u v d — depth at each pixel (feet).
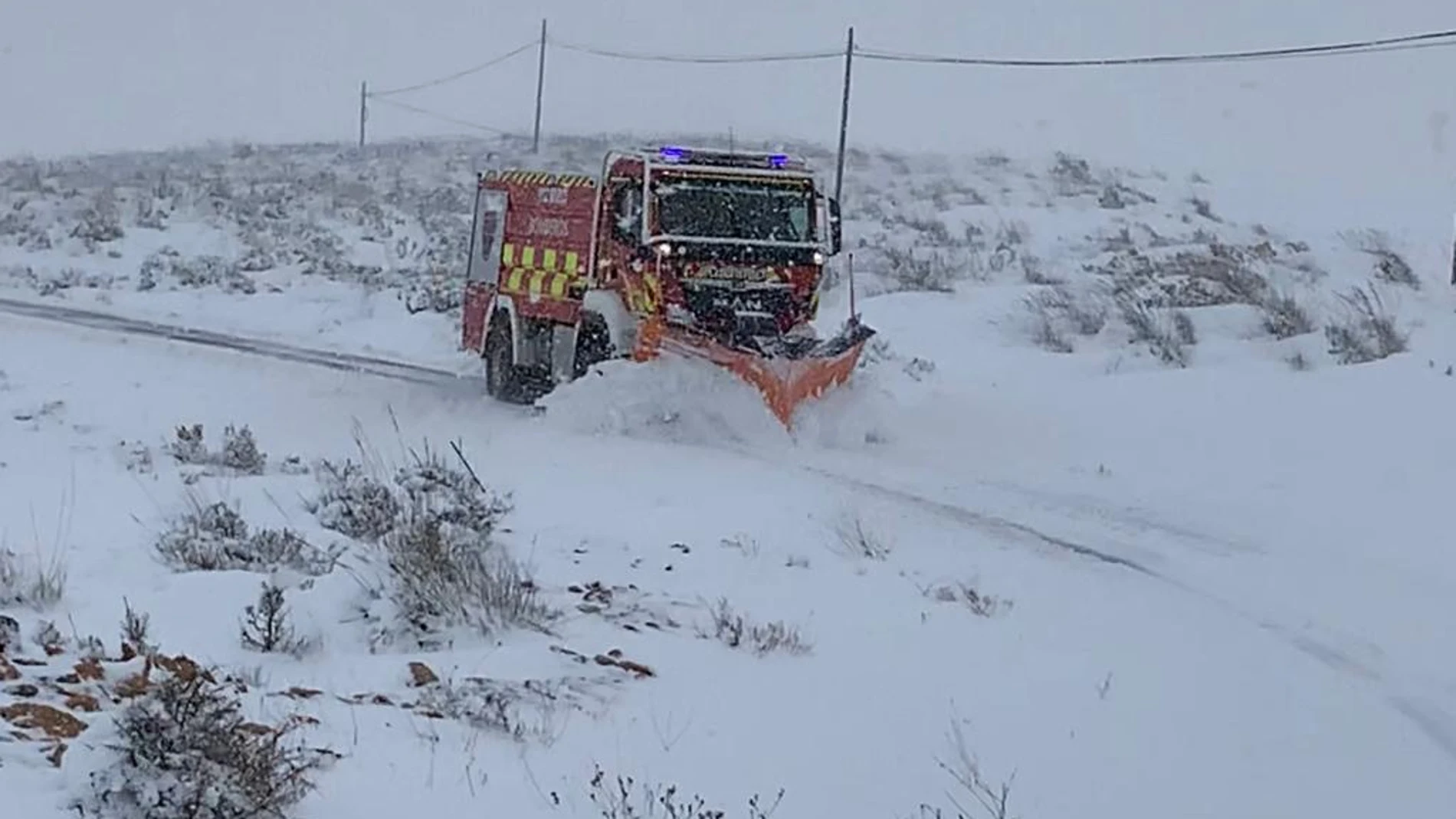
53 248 146.41
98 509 43.34
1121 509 50.21
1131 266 114.21
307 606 33.94
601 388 64.54
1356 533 46.42
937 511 49.80
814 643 34.73
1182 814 26.17
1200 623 37.58
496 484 51.72
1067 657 34.50
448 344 96.89
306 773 24.00
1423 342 77.46
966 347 88.79
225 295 119.03
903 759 27.78
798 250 66.80
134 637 29.35
